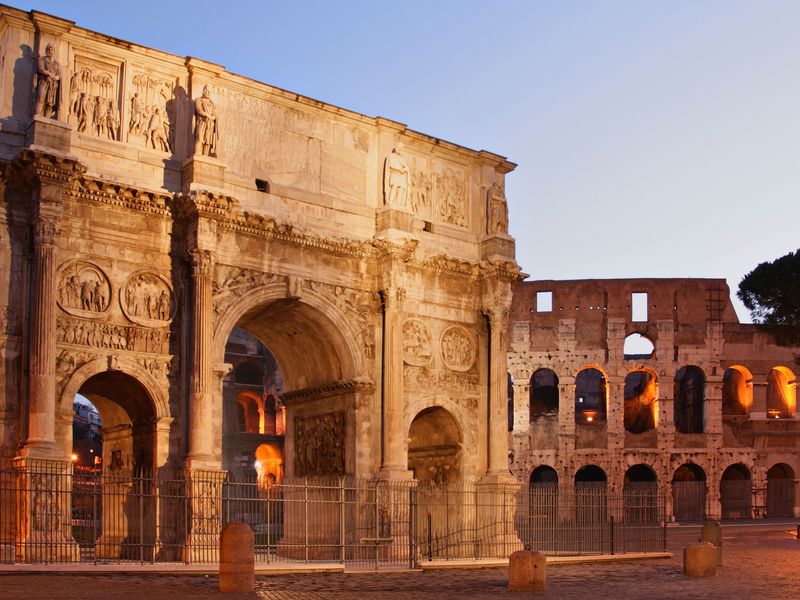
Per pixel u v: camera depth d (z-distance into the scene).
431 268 49.44
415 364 48.34
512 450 91.00
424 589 32.09
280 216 44.34
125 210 40.75
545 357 92.06
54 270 37.81
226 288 42.62
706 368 91.38
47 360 37.12
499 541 48.44
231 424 98.12
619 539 55.50
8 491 36.66
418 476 52.44
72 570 32.03
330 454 47.75
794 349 92.25
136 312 40.66
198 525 39.19
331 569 37.81
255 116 45.00
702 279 93.00
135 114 41.81
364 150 48.53
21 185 38.41
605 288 92.88
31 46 39.66
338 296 46.34
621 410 90.75
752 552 49.03
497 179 53.31
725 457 90.19
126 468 43.09
